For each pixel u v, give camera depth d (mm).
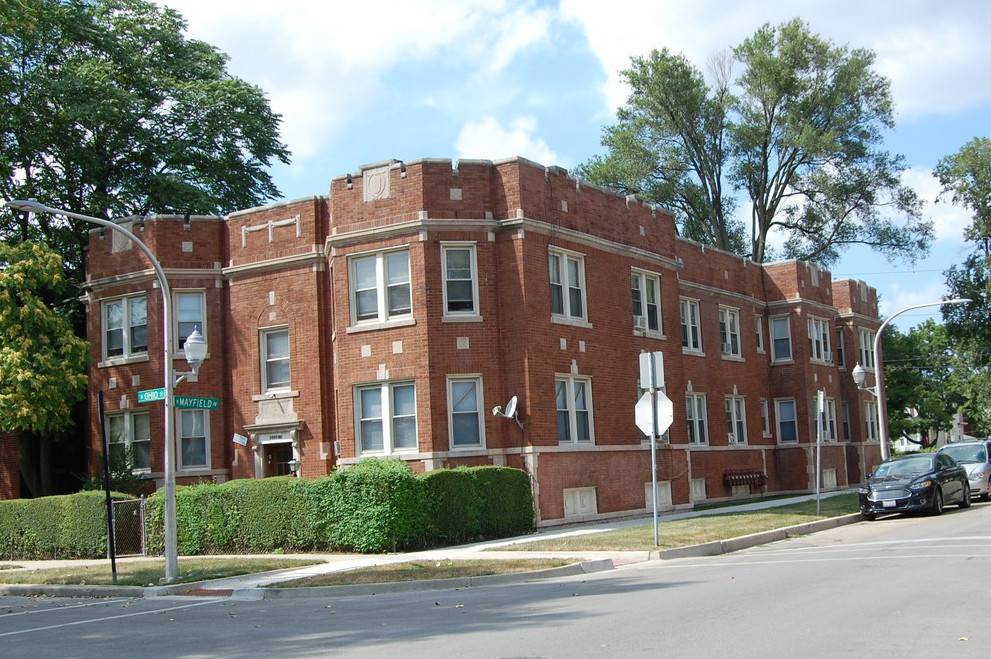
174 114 36219
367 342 25109
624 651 8930
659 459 29562
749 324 39656
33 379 26953
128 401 29297
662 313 30766
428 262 24578
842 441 42969
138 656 10758
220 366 29047
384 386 24812
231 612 14617
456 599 14180
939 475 25484
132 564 21719
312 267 27859
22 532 25781
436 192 24859
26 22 30594
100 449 29969
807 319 41062
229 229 29438
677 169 50219
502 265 25062
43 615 15656
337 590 16094
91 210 32781
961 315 52375
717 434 36156
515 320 24766
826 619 10109
